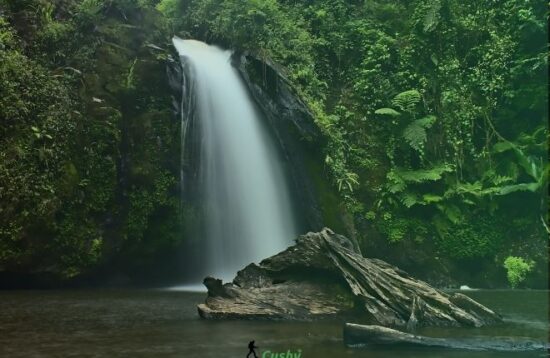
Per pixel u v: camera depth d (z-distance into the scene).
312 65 19.80
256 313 8.59
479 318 8.69
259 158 18.36
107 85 15.55
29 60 14.35
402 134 19.05
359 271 9.32
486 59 19.75
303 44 20.09
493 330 7.77
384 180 18.80
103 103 15.23
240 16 19.22
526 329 7.90
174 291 13.68
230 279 16.66
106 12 16.70
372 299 8.82
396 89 20.16
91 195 14.55
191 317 8.56
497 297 13.48
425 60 20.36
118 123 15.32
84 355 5.41
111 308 9.55
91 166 14.66
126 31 16.50
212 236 17.30
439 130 19.59
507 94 19.16
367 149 19.33
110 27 16.38
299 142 17.80
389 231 18.03
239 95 18.72
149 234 16.14
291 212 18.22
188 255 17.23
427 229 18.30
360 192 18.48
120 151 15.51
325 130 17.91
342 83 20.70
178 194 16.58
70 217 13.91
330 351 5.84
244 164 18.06
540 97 18.67
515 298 13.19
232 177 17.77
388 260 17.81
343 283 9.43
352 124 19.48
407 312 8.63
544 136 18.09
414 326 8.07
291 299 9.13
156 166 16.05
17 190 12.63
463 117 19.47
